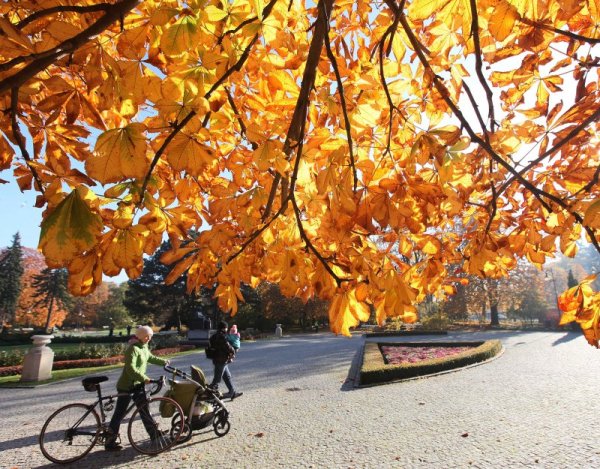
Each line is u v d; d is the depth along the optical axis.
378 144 1.30
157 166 1.53
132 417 4.52
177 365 12.47
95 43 0.91
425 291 1.61
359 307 1.27
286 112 1.57
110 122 1.36
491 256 1.67
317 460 4.34
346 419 5.88
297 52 1.29
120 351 16.97
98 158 0.74
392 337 24.62
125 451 4.62
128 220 0.86
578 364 10.58
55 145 1.26
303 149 1.21
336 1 1.70
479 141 1.12
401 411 6.28
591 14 1.18
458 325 35.16
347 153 1.05
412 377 9.11
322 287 1.29
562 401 6.68
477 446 4.69
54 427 5.65
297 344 20.59
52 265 0.79
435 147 1.07
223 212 1.44
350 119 1.28
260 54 1.25
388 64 1.56
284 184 1.59
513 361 11.64
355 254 1.20
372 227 1.06
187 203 1.61
